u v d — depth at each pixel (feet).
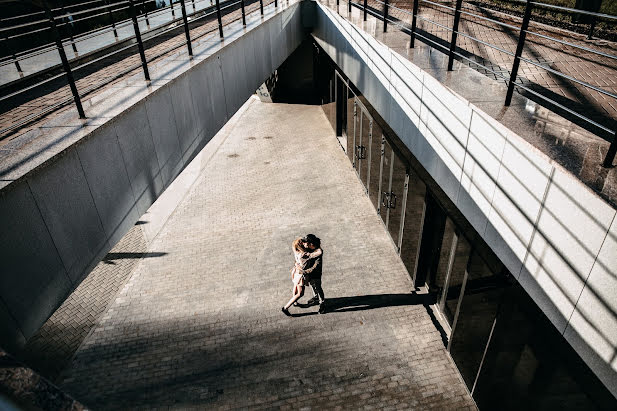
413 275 26.86
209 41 23.95
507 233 12.14
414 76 17.98
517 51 11.59
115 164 13.37
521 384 15.15
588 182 8.49
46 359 22.95
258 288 27.55
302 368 21.66
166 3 44.04
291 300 24.45
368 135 35.42
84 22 33.35
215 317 25.31
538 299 11.07
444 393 20.04
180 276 29.14
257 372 21.58
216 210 37.37
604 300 8.48
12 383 2.59
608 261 8.16
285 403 19.94
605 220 8.05
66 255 11.43
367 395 20.11
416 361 21.75
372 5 37.63
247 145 51.49
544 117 11.78
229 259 30.63
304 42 63.93
